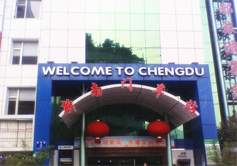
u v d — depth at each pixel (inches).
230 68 1011.3
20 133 825.5
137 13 956.0
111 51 917.2
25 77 890.7
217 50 1031.0
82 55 898.7
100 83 864.3
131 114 952.9
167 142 868.0
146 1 966.4
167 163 855.1
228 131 868.6
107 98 866.1
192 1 963.3
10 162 674.2
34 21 943.7
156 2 965.2
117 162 933.2
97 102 874.1
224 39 1051.9
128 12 956.0
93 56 906.7
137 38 932.6
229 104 979.9
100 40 923.4
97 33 928.3
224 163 610.2
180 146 893.8
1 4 942.4
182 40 925.8
